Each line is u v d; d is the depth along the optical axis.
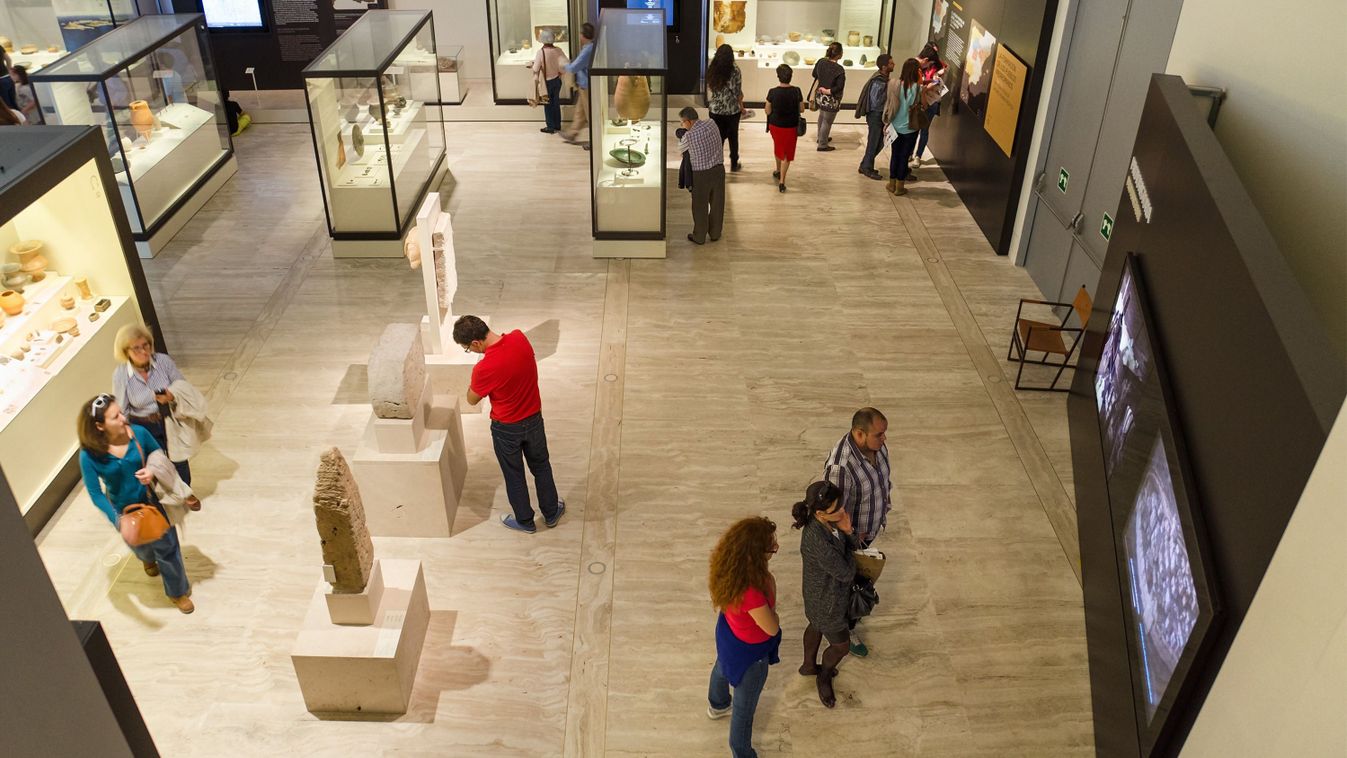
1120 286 6.06
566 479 6.73
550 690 5.23
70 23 11.69
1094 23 8.01
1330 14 4.61
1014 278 9.52
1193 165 4.84
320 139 9.11
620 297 9.03
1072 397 7.37
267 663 5.36
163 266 9.53
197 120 10.84
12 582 1.88
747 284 9.31
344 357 8.05
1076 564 6.09
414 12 11.45
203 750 4.88
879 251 10.02
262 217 10.63
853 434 5.07
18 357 6.51
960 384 7.82
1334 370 3.16
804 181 11.75
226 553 6.07
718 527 6.34
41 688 1.97
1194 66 5.97
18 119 8.84
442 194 11.20
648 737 4.99
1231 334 3.90
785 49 13.74
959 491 6.66
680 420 7.34
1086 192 8.18
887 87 11.01
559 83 12.84
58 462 6.57
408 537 6.25
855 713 5.12
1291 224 4.86
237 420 7.26
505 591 5.84
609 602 5.78
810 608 4.83
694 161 9.49
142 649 5.42
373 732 4.99
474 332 5.52
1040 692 5.25
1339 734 2.27
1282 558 2.79
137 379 5.99
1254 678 2.86
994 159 9.98
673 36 13.62
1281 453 3.17
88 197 6.90
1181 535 3.89
